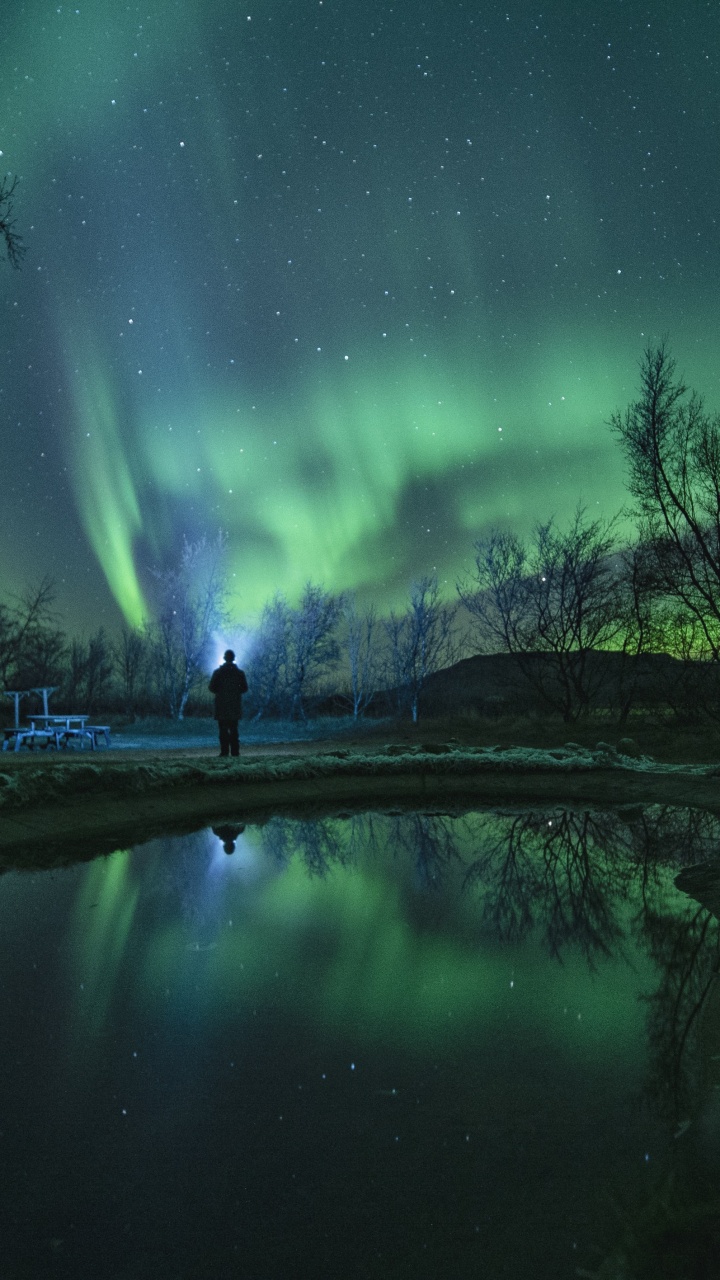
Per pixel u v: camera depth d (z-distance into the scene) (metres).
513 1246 2.15
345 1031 3.65
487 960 4.69
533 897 6.27
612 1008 3.93
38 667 34.59
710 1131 2.74
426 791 12.86
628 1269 2.05
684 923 5.51
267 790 12.02
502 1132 2.76
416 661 32.59
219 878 6.88
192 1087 3.13
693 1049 3.45
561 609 25.20
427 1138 2.73
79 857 7.76
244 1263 2.11
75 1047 3.50
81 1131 2.81
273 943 5.00
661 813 10.80
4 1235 2.24
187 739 23.91
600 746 15.66
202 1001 4.06
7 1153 2.67
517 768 14.04
